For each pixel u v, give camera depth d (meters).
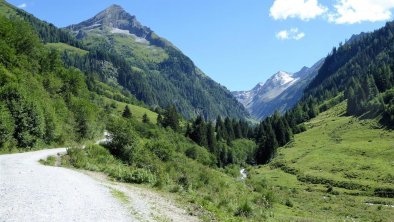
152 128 132.00
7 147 54.28
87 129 89.75
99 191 23.95
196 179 45.97
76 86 138.00
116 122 56.34
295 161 144.62
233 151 167.38
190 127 170.38
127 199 23.00
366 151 137.75
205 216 22.44
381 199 86.19
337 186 104.50
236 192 49.22
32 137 62.69
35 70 114.31
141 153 53.91
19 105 60.81
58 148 67.31
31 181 23.41
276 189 97.00
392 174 105.25
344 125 193.62
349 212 65.38
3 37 103.81
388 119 172.25
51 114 72.25
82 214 16.30
